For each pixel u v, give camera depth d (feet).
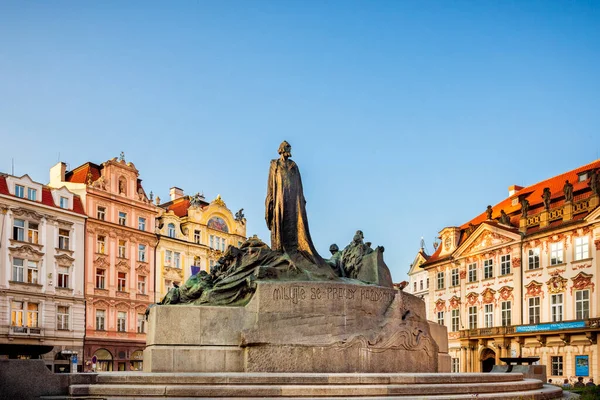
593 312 139.44
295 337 52.11
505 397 46.93
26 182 164.14
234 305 53.93
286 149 60.95
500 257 168.76
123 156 192.85
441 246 199.62
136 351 184.96
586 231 143.54
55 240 168.35
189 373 46.73
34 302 160.56
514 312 161.48
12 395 42.45
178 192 232.73
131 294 186.39
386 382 46.09
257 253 57.82
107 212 184.14
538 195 172.35
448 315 187.93
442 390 46.21
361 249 63.93
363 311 55.26
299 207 59.36
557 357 148.15
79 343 169.17
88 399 40.65
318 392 43.01
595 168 151.02
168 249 200.95
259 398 42.04
